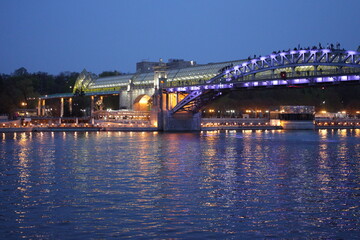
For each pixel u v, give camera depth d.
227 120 172.00
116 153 63.09
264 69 99.25
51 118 149.25
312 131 154.12
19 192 34.38
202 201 31.48
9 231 25.02
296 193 34.19
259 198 32.44
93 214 28.16
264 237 24.12
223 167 48.53
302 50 90.88
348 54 82.31
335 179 40.53
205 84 117.25
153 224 26.19
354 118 197.75
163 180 39.69
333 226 25.88
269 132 143.38
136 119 159.50
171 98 140.25
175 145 78.75
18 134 113.75
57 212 28.61
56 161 53.28
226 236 24.25
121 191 34.78
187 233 24.70
